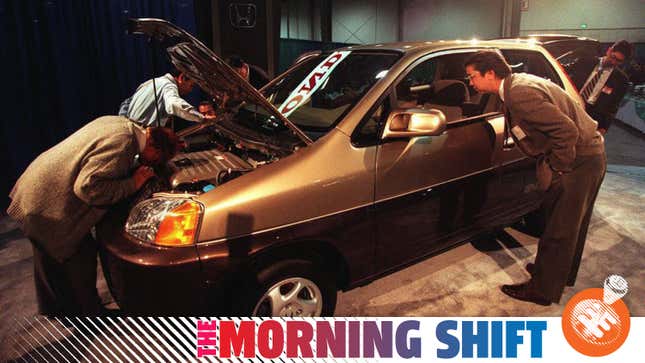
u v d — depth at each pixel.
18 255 3.77
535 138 2.58
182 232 2.11
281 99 3.31
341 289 2.73
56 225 2.38
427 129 2.41
